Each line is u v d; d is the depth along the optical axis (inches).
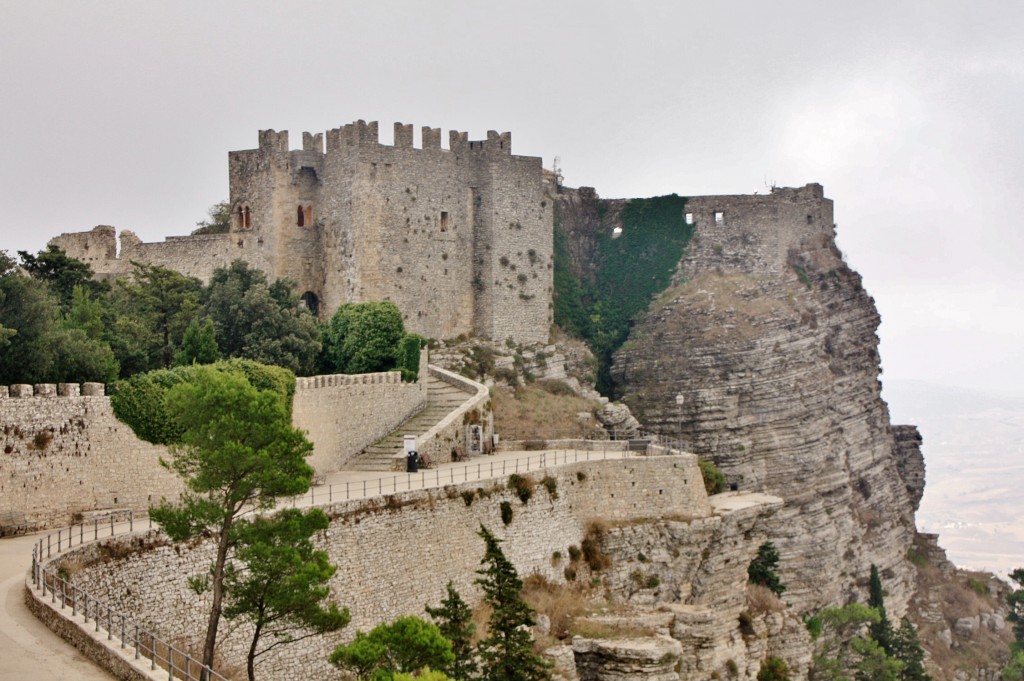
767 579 5002.5
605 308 6156.5
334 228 5172.2
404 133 5182.1
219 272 4591.5
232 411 2420.0
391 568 3198.8
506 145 5497.1
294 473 2427.4
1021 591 6412.4
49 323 3324.3
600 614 3742.6
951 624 6171.3
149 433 3016.7
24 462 2763.3
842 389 6063.0
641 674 3486.7
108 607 2207.2
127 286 4377.5
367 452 4136.3
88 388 2974.9
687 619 3885.3
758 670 4261.8
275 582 2380.7
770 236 6131.9
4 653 1988.2
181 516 2364.7
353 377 4099.4
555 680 3348.9
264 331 4382.4
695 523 4165.8
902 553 6230.3
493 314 5418.3
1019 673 5816.9
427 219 5255.9
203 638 2628.0
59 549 2378.2
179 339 4227.4
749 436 5708.7
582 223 6333.7
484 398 4473.4
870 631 5251.0
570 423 5152.6
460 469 3919.8
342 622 2471.7
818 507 5693.9
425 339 4626.0
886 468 6294.3
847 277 6279.5
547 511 3821.4
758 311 5885.8
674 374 5816.9
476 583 3004.4
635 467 4146.2
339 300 5128.0
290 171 5201.8
